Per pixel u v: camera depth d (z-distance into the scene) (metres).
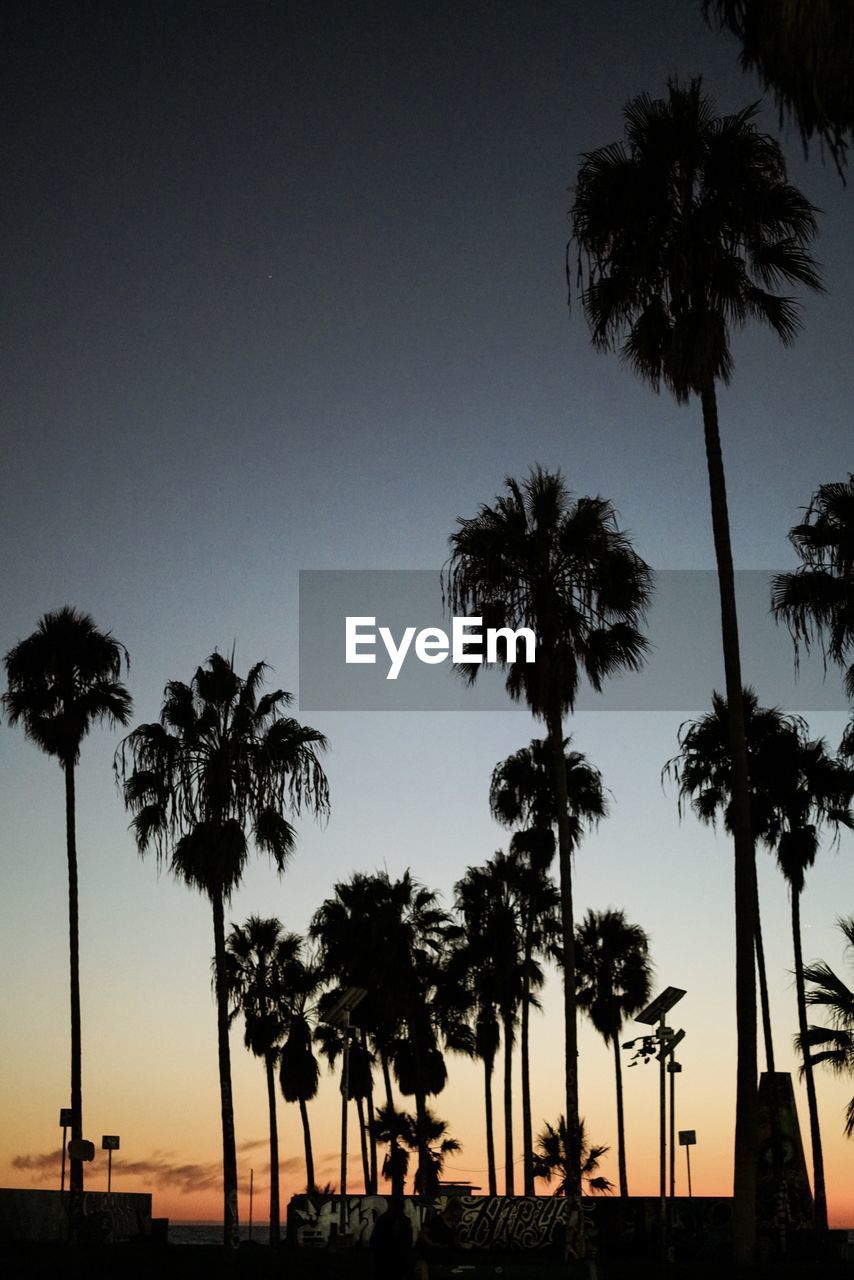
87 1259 29.88
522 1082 53.91
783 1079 46.34
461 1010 60.53
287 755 37.75
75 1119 40.12
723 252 24.83
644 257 24.55
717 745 44.78
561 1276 18.03
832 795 44.69
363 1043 63.38
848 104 13.52
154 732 37.97
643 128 25.11
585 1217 40.25
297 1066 64.81
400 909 59.69
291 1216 46.41
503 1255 39.59
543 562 31.86
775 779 44.31
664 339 24.77
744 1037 23.19
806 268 24.81
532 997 61.03
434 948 60.78
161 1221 48.03
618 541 31.95
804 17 13.13
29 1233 38.28
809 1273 24.52
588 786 50.84
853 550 29.77
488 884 60.69
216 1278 26.05
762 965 43.94
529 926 56.72
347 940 59.22
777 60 13.60
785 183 24.64
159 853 37.34
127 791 37.75
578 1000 63.00
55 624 43.25
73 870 42.41
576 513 31.89
